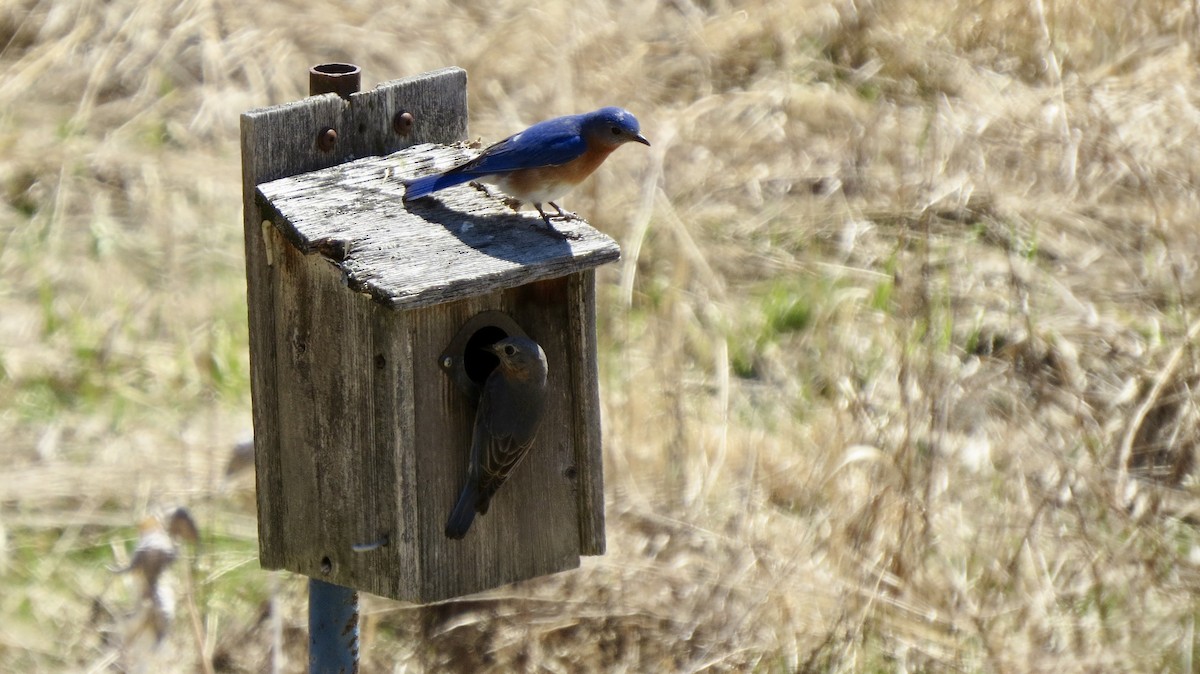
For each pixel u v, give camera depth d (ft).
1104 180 48.93
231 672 36.88
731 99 55.77
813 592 36.65
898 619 36.01
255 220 26.78
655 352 44.75
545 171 27.04
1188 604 36.58
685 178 51.78
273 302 26.99
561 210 27.53
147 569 28.09
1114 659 34.99
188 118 57.11
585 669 36.65
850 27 57.67
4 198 54.19
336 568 27.27
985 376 41.75
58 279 50.60
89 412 45.44
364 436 26.27
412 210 26.86
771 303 47.50
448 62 56.90
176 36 59.06
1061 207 47.98
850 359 43.91
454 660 37.35
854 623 35.73
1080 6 54.44
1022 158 49.55
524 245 26.11
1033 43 54.44
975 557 37.27
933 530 37.78
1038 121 50.44
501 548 27.45
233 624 38.09
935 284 45.44
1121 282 45.96
